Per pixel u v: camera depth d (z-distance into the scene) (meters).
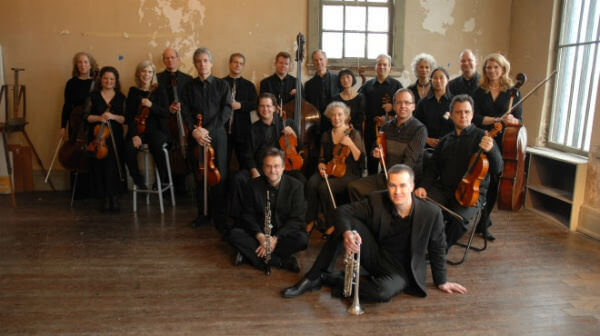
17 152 4.88
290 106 4.38
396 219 2.59
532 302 2.64
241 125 4.43
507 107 3.72
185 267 3.10
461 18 5.07
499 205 3.53
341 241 2.67
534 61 4.73
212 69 4.95
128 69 4.88
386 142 3.54
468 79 4.07
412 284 2.69
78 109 4.44
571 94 4.34
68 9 4.76
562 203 4.26
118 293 2.73
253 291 2.77
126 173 4.95
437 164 3.29
